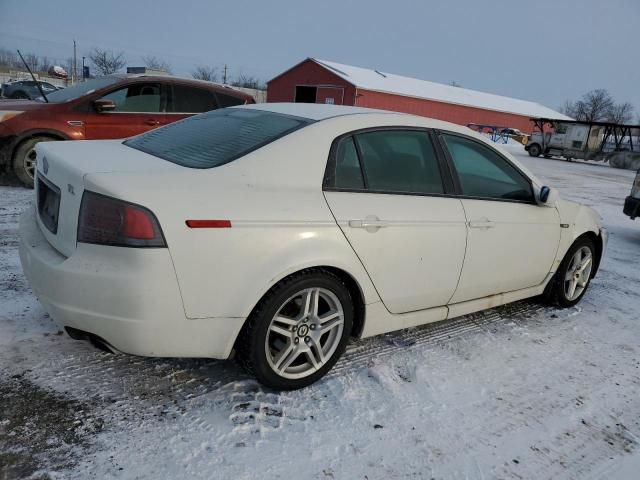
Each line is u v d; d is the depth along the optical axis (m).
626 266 6.37
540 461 2.66
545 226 4.12
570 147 26.12
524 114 45.25
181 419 2.64
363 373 3.23
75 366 2.98
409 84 40.72
